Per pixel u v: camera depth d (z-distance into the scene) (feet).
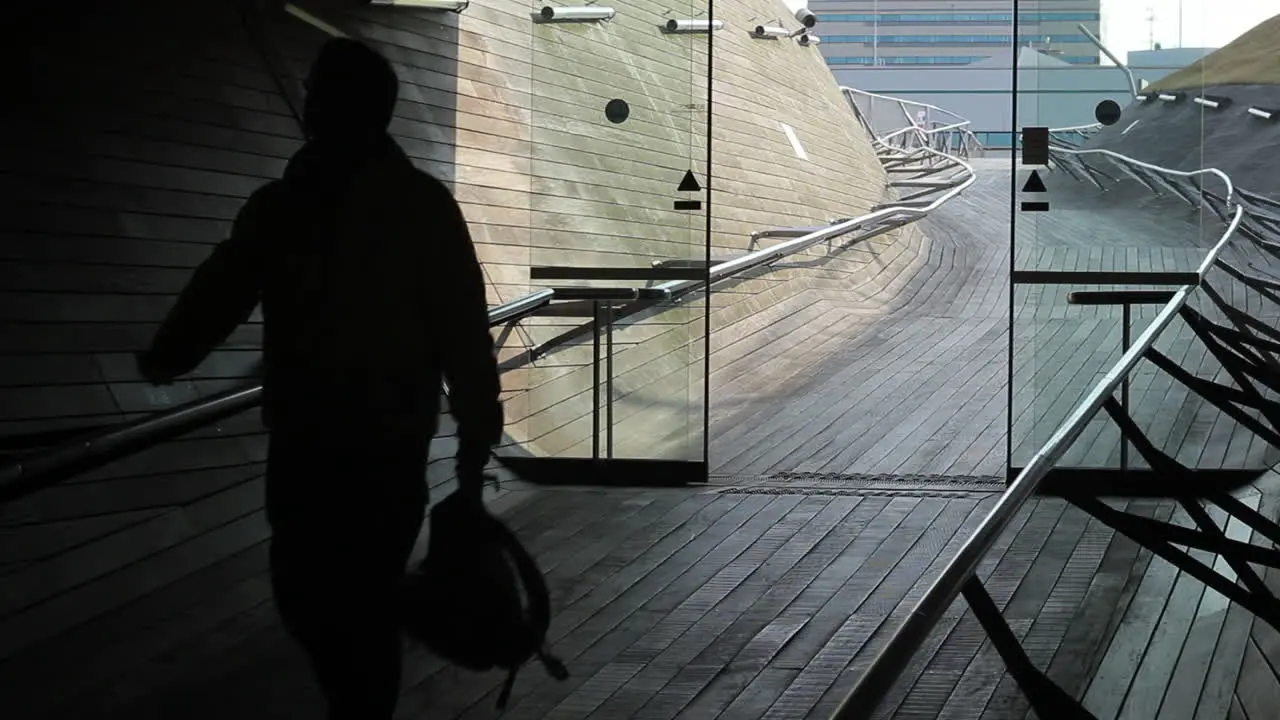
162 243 13.79
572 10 20.66
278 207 8.30
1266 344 20.26
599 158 20.45
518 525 16.01
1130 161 19.20
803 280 34.06
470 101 23.89
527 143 24.73
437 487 12.41
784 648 11.55
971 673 10.62
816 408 24.06
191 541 11.84
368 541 8.62
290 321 8.35
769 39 43.37
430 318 8.45
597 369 19.43
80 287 12.66
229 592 11.36
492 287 21.50
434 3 23.58
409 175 8.41
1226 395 17.22
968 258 41.09
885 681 5.63
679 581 13.61
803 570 14.05
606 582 13.53
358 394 8.48
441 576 11.60
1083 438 18.30
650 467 18.94
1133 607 12.16
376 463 8.62
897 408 23.93
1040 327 18.94
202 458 12.67
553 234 20.18
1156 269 18.97
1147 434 18.57
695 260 19.60
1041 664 10.65
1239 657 10.87
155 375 11.83
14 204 12.64
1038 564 13.67
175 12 15.51
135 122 14.43
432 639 10.89
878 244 39.34
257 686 9.73
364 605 8.52
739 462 20.36
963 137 77.15
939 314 33.24
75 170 13.42
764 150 36.99
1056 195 19.11
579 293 19.85
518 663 10.91
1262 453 18.38
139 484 11.85
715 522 16.29
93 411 11.83
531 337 19.94
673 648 11.54
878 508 16.94
